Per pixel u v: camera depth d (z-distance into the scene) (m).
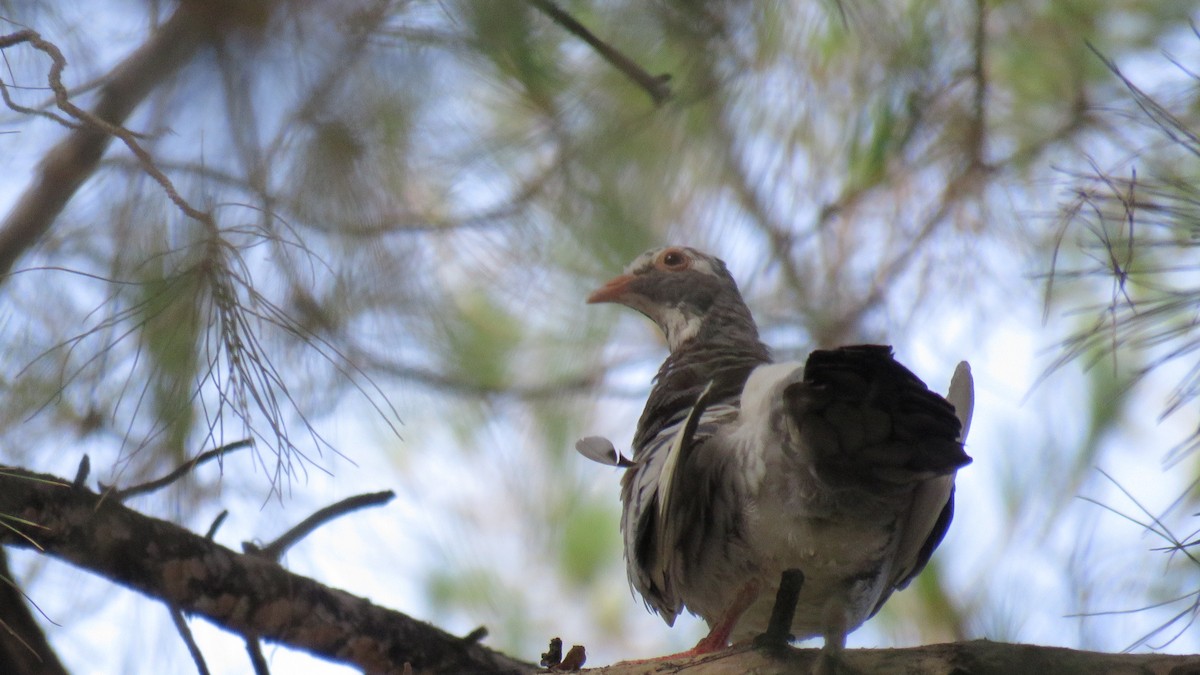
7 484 7.31
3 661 7.80
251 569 7.96
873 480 6.99
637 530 8.14
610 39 8.93
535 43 8.55
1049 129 9.29
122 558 7.59
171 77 7.66
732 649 6.59
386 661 8.37
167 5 7.66
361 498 8.14
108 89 7.73
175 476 7.49
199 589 7.80
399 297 8.83
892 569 8.17
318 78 7.80
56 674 7.96
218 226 7.54
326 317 8.40
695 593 8.28
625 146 9.21
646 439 8.83
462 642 8.67
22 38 6.36
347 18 7.70
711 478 7.75
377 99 8.02
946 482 7.61
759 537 7.71
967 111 9.29
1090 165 8.65
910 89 9.29
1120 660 5.88
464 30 8.13
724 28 8.86
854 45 9.30
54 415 8.12
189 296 7.51
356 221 8.28
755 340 9.67
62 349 8.02
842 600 7.94
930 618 9.84
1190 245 7.36
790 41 9.12
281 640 8.11
